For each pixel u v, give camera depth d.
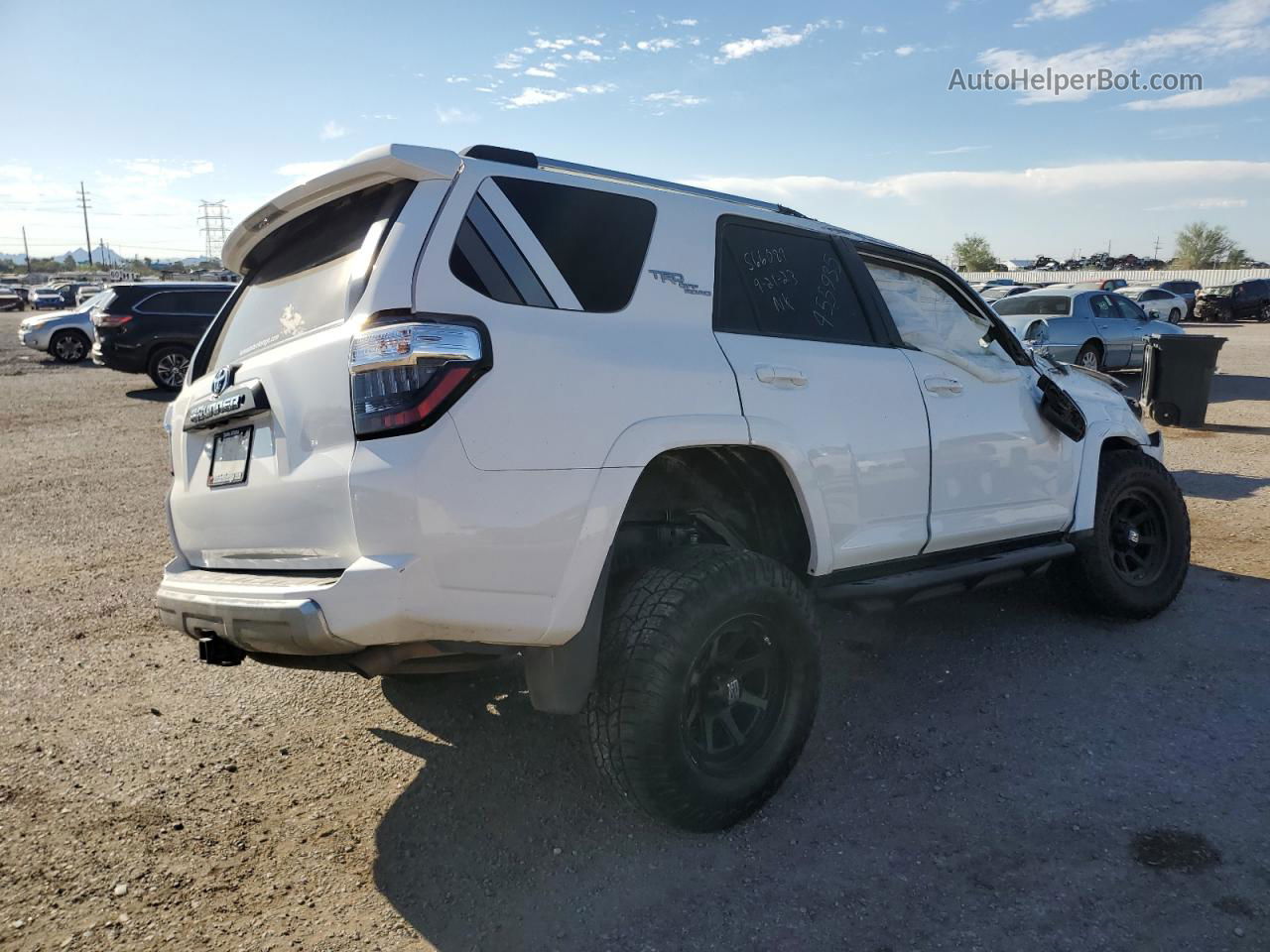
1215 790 3.12
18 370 20.62
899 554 3.63
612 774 2.79
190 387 3.36
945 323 4.12
